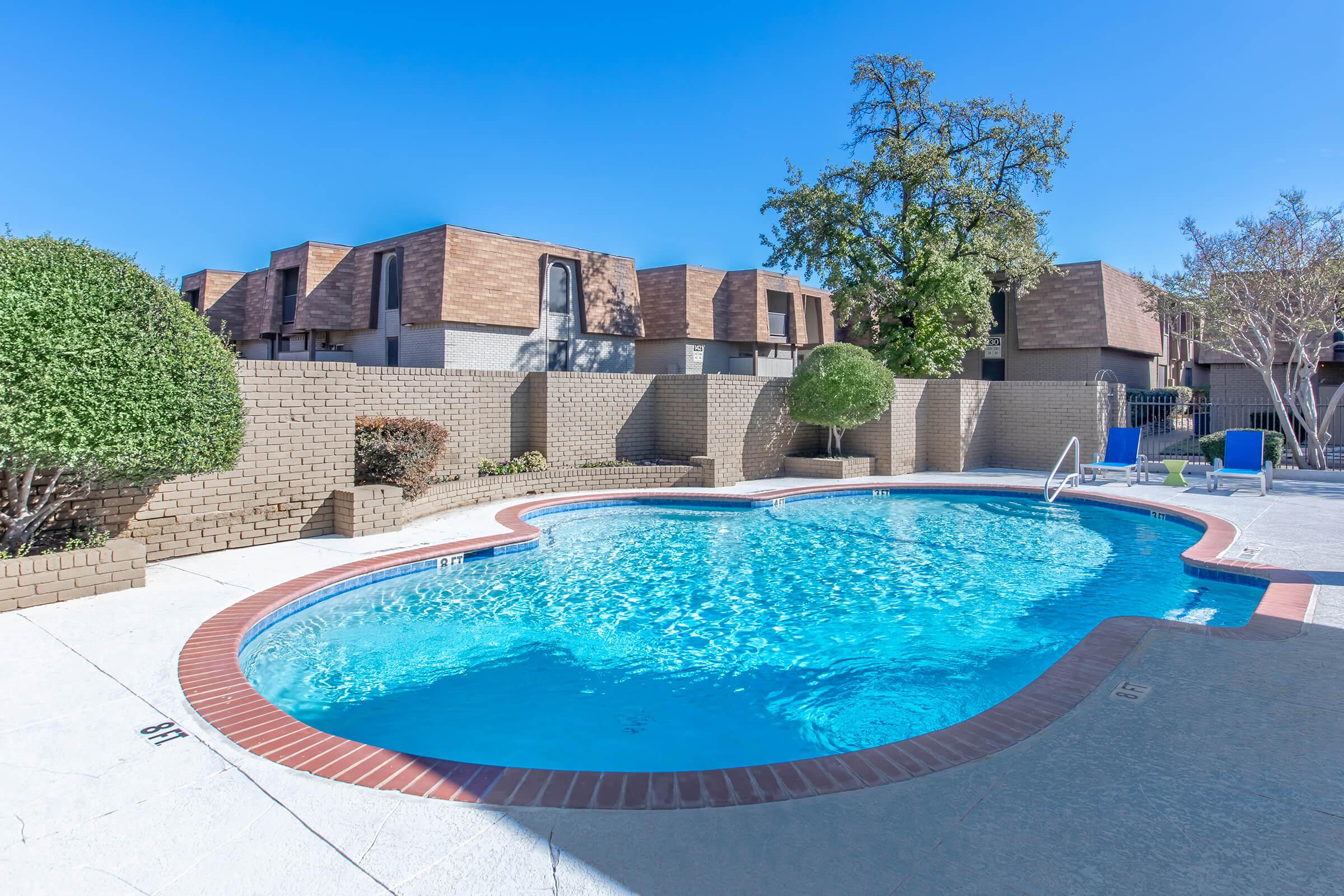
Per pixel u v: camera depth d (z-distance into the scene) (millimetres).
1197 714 4211
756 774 3590
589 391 15633
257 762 3803
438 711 5340
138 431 6543
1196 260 18312
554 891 2730
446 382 13602
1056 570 9336
